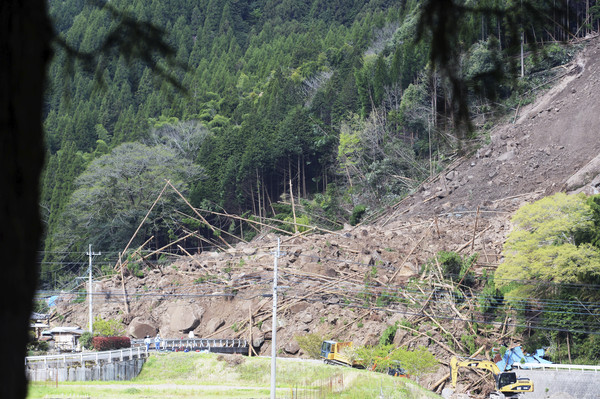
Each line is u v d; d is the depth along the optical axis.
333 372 51.12
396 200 111.25
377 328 63.91
